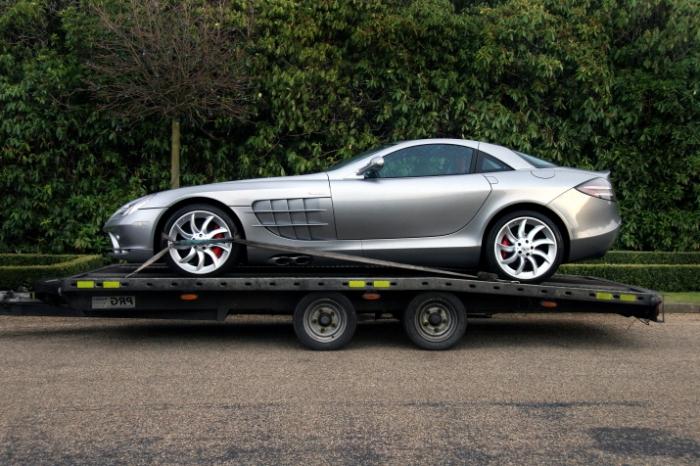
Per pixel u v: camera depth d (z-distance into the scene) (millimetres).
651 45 11523
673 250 11914
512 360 6234
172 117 10586
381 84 11234
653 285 10656
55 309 7078
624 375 5703
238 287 6492
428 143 7012
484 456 3873
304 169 11117
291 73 10844
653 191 11992
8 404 4820
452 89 11367
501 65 11031
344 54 11383
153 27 9812
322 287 6523
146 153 11531
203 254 6699
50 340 7156
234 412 4645
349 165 6949
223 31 10461
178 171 10688
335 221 6699
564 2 11641
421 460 3811
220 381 5445
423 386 5312
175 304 6711
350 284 6512
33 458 3834
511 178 6797
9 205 11375
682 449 4000
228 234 6699
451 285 6504
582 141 11867
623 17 11617
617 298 6633
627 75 11805
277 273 7148
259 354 6449
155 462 3777
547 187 6723
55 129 11156
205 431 4266
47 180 11336
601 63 11438
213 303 6727
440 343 6629
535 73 11219
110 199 11406
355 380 5484
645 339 7312
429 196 6691
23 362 6105
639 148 11953
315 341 6609
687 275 10633
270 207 6691
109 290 6578
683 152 11797
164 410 4688
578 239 6715
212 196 6676
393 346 6844
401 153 6953
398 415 4594
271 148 11242
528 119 11562
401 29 11062
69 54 11062
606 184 6914
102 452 3922
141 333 7586
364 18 11094
